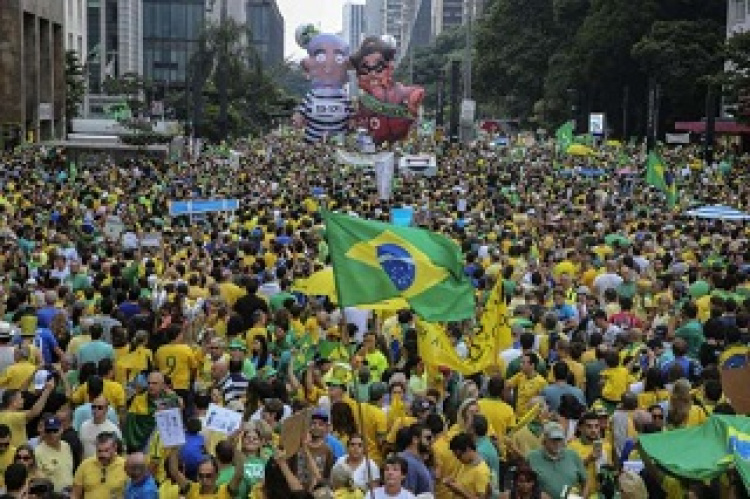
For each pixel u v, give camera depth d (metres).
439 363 16.77
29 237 33.03
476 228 35.97
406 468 13.09
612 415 15.62
